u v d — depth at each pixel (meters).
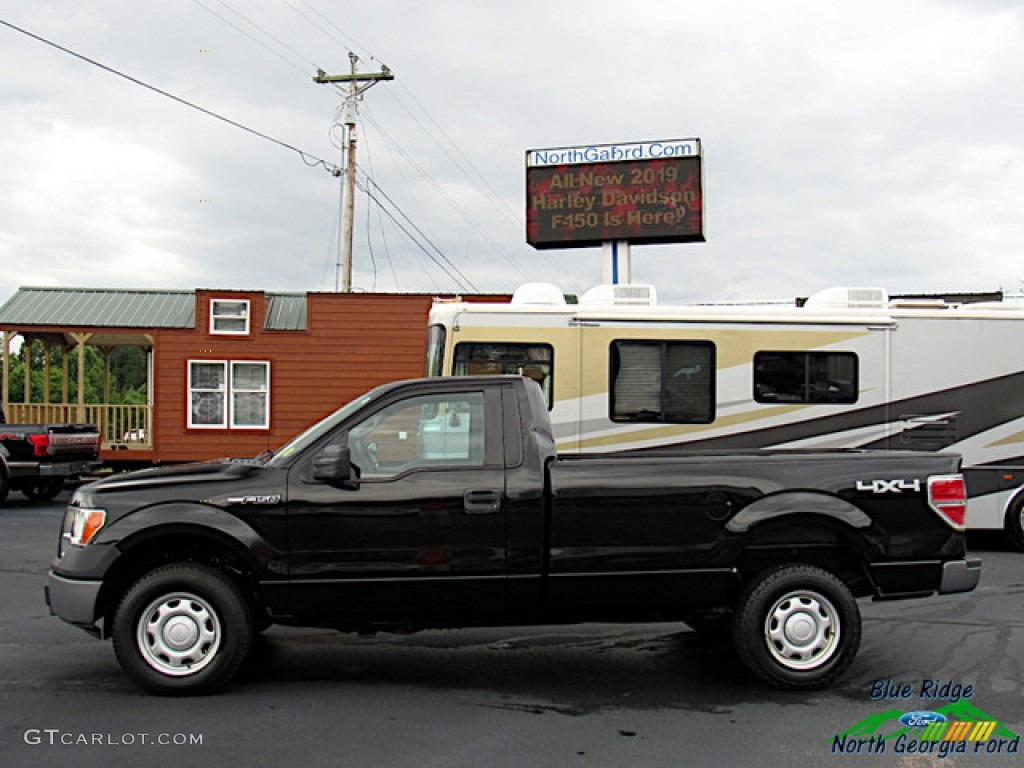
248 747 5.22
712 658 7.18
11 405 23.02
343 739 5.36
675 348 12.00
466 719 5.73
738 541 6.20
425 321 23.56
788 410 12.00
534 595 6.20
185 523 6.03
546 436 6.38
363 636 7.86
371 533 6.11
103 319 23.77
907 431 12.06
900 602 9.25
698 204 19.20
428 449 6.31
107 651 7.33
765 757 5.11
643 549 6.19
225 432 23.25
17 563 11.34
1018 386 12.16
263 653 7.30
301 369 23.44
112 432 23.78
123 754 5.11
